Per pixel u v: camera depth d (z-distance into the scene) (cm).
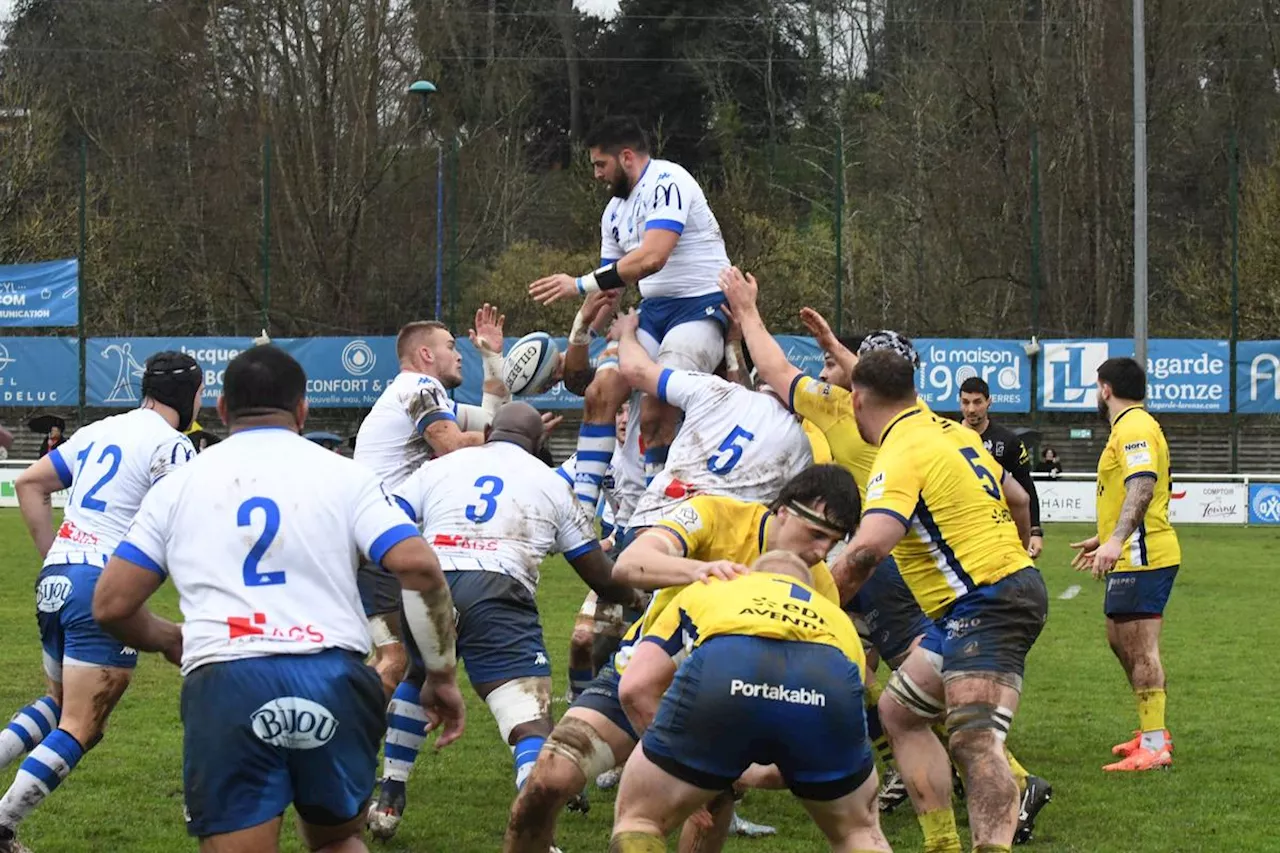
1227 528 9656
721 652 1620
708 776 1630
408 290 10712
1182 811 2711
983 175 12075
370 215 11006
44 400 9669
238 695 1559
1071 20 12744
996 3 13538
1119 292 11675
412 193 11269
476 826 2614
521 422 2481
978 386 3484
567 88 18450
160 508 1648
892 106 14238
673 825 1659
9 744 2320
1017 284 11269
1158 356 9769
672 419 2694
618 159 2630
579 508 2416
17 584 6103
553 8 18625
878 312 11950
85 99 14138
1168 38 12681
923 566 2119
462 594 2303
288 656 1577
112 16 14500
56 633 2291
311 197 11006
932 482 2078
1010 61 12912
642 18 18500
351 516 1652
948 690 2070
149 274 10762
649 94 18288
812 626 1642
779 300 12044
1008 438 3500
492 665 2284
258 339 9662
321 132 11688
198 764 1566
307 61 12062
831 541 1869
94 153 12744
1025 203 11831
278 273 10681
